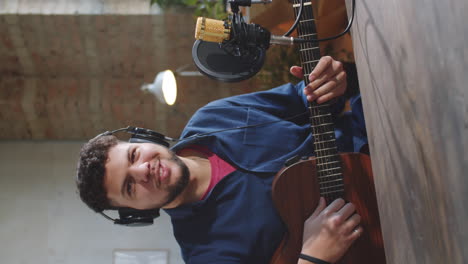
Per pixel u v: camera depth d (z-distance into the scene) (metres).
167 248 3.45
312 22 1.49
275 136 1.69
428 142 0.77
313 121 1.52
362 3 1.09
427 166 0.79
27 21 3.20
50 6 3.20
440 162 0.73
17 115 3.53
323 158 1.51
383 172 1.05
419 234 0.86
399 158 0.93
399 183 0.94
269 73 2.98
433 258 0.80
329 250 1.43
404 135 0.89
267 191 1.61
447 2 0.67
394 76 0.91
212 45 1.36
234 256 1.58
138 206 1.62
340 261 1.47
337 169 1.50
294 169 1.53
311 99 1.50
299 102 1.81
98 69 3.51
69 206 3.54
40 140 3.70
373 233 1.48
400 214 0.95
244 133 1.69
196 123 1.77
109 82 3.54
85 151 1.65
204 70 1.37
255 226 1.58
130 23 3.23
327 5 2.40
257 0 1.29
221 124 1.74
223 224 1.61
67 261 3.42
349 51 2.70
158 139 1.70
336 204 1.47
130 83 3.53
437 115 0.73
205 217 1.64
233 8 1.29
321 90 1.50
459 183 0.68
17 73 3.53
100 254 3.44
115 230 3.49
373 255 1.47
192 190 1.65
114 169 1.60
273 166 1.63
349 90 1.78
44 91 3.50
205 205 1.63
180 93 3.45
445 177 0.72
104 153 1.63
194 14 3.16
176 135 3.64
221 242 1.60
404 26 0.83
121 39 3.33
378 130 1.05
